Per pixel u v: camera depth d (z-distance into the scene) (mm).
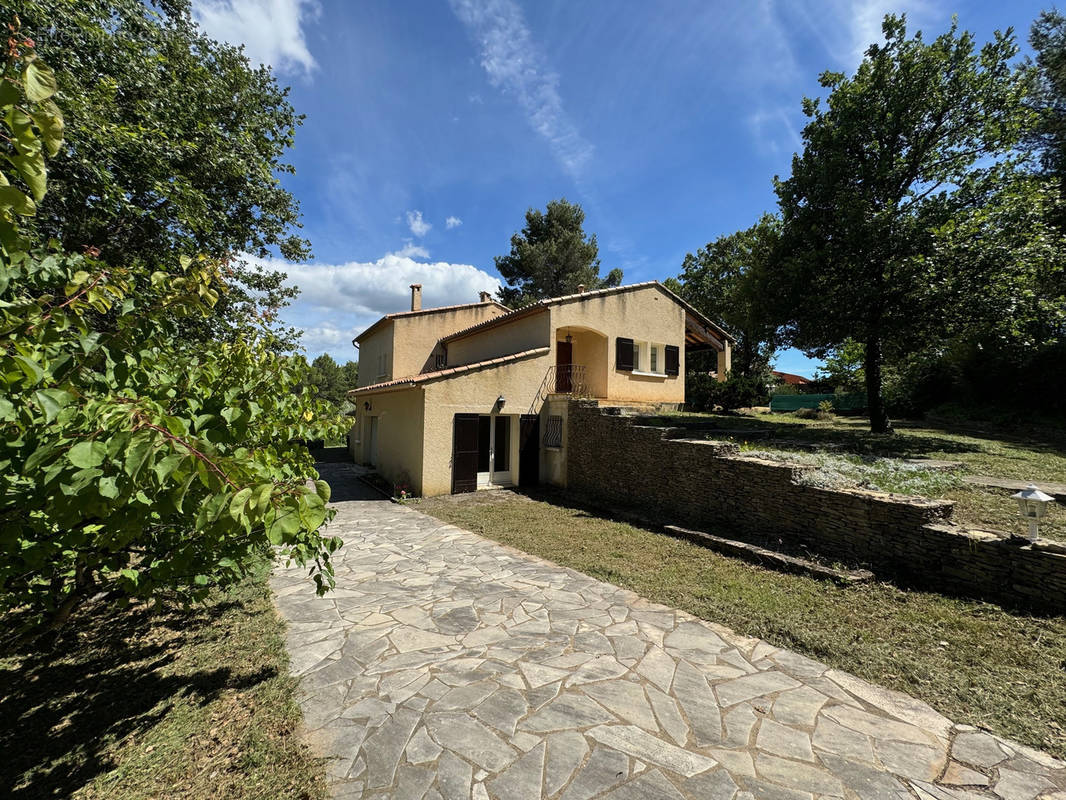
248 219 10617
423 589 5766
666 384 16375
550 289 31953
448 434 12062
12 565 2041
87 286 2420
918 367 19172
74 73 6652
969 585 5117
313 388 3736
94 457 1430
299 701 3469
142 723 3244
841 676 3758
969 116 12711
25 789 2650
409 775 2721
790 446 10352
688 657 4070
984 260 10914
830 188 13922
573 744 2971
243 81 10375
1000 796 2533
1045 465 9109
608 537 8055
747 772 2721
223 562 2902
